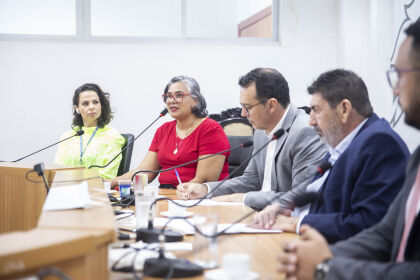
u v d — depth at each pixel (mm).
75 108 3984
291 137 2352
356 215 1577
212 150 3219
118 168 3854
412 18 3484
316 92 1843
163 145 3402
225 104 4738
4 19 4629
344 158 1768
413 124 1282
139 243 1459
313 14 4762
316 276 1088
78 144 3891
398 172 1570
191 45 4707
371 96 4324
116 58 4648
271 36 4891
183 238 1542
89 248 910
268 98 2395
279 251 1381
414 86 1220
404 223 1267
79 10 4656
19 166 2553
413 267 1006
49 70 4598
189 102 3299
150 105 4680
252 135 3775
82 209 1373
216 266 1204
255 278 1087
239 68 4742
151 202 1638
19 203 2467
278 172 2412
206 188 2641
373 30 4293
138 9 4754
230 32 4898
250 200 2301
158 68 4684
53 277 851
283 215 1790
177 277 1103
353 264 1062
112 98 4645
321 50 4781
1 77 4555
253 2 4902
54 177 2396
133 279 1102
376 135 1630
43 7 4656
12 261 779
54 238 887
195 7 4840
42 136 4598
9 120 4566
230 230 1664
